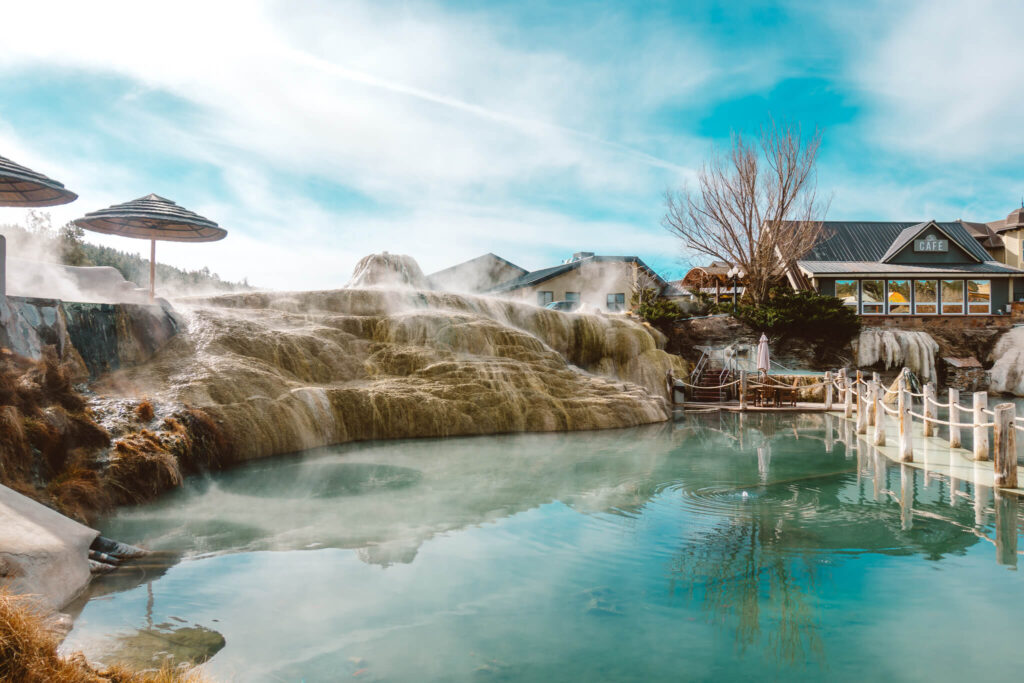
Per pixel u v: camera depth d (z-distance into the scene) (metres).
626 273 43.09
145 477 8.30
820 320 27.70
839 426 16.59
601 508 8.00
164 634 4.47
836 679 3.94
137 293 15.67
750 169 32.94
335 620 4.75
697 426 16.62
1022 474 9.89
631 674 4.00
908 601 5.12
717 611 4.95
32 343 9.05
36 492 6.71
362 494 8.72
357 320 16.44
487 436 14.37
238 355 13.05
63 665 3.60
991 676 3.96
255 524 7.26
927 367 28.39
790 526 7.19
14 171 10.66
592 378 18.34
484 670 4.03
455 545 6.55
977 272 32.00
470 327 17.66
